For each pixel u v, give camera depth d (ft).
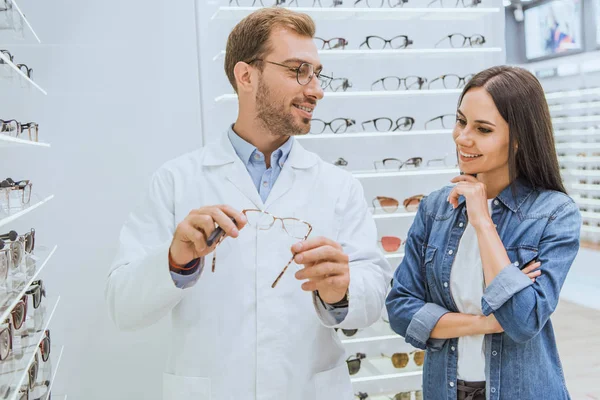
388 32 11.01
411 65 11.10
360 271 4.76
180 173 5.21
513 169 4.92
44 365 7.00
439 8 10.37
